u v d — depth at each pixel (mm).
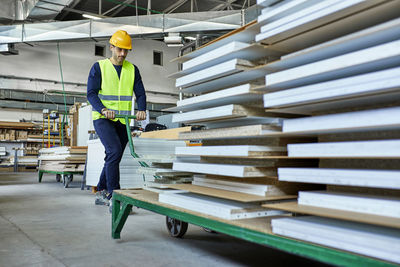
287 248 959
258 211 1251
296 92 1031
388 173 819
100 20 9133
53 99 13539
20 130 12242
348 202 927
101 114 2596
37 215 2840
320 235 886
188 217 1369
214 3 12359
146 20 8859
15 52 10508
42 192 4688
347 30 1029
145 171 1990
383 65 866
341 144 918
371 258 768
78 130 6441
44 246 1833
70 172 5301
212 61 1402
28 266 1497
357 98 947
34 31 9453
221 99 1370
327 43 985
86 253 1699
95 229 2275
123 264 1521
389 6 854
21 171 11453
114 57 2982
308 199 1041
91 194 4434
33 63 13281
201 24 8492
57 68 13805
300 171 1046
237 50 1240
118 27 9039
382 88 813
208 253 1704
